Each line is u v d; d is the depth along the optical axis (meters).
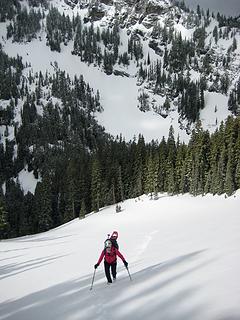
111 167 105.25
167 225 41.72
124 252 22.34
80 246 31.12
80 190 101.88
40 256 26.78
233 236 22.28
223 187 73.62
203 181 82.00
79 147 186.25
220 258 14.93
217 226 31.59
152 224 47.56
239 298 9.49
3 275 19.45
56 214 110.44
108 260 13.52
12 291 14.90
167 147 108.56
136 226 48.50
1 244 46.34
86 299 11.77
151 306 10.03
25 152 172.62
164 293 11.03
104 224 65.62
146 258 18.30
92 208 94.19
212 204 65.38
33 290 14.62
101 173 106.56
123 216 72.44
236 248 16.92
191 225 36.59
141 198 89.88
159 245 22.95
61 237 53.19
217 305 9.27
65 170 131.00
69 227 75.88
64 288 14.15
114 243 13.66
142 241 27.23
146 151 109.19
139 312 9.69
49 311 11.07
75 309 10.82
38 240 51.91
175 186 85.94
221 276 11.88
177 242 23.14
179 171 87.56
